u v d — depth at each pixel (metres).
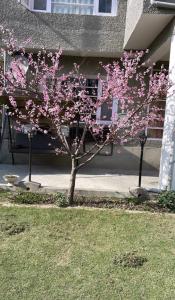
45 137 9.04
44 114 6.70
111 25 9.76
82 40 9.79
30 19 9.73
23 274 4.29
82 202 6.50
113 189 7.33
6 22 9.70
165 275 4.38
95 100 7.17
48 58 9.73
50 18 9.75
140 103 7.03
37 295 3.92
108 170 9.63
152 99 6.71
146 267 4.54
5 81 7.38
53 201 6.46
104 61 10.51
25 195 6.59
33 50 9.97
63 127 7.48
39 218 5.73
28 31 9.73
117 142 7.47
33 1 9.97
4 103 8.38
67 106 6.77
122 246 5.02
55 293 3.96
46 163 9.82
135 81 9.10
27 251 4.79
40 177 8.39
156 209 6.37
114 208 6.34
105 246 5.00
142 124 6.77
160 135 10.16
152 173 9.61
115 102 7.30
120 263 4.58
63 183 7.89
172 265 4.60
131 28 8.33
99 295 3.96
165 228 5.64
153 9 6.77
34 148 9.03
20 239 5.09
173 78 6.95
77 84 7.06
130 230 5.50
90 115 6.72
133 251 4.89
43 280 4.19
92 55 10.29
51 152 8.99
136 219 5.90
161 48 8.27
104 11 10.02
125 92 6.52
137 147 9.86
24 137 9.17
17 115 8.22
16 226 5.41
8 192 6.83
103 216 5.93
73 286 4.10
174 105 6.98
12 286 4.05
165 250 4.96
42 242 5.03
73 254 4.76
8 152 9.74
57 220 5.70
